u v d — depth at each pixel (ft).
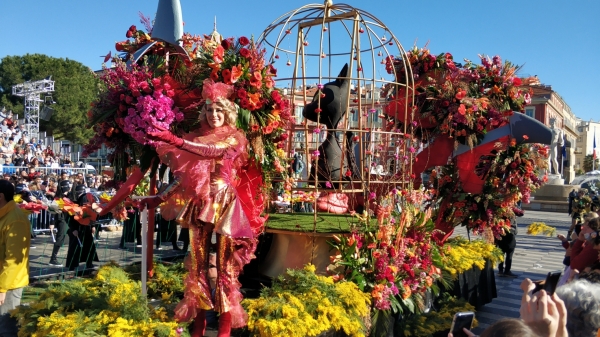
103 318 9.21
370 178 14.99
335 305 11.06
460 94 16.87
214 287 9.98
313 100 16.98
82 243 22.93
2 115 87.86
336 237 12.78
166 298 11.84
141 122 9.26
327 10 14.96
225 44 10.61
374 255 12.71
